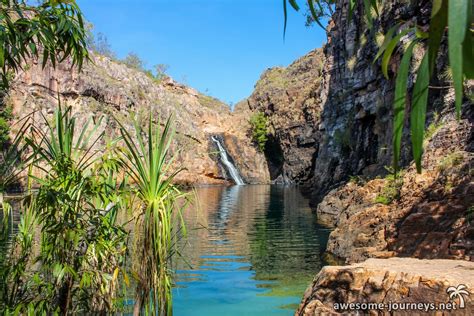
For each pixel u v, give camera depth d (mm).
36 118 33031
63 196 3566
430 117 13141
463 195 8148
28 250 3998
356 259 9289
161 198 3953
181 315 6383
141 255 3828
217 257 10578
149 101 51000
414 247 7969
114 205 4168
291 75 66438
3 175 3656
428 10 14219
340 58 29172
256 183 59594
